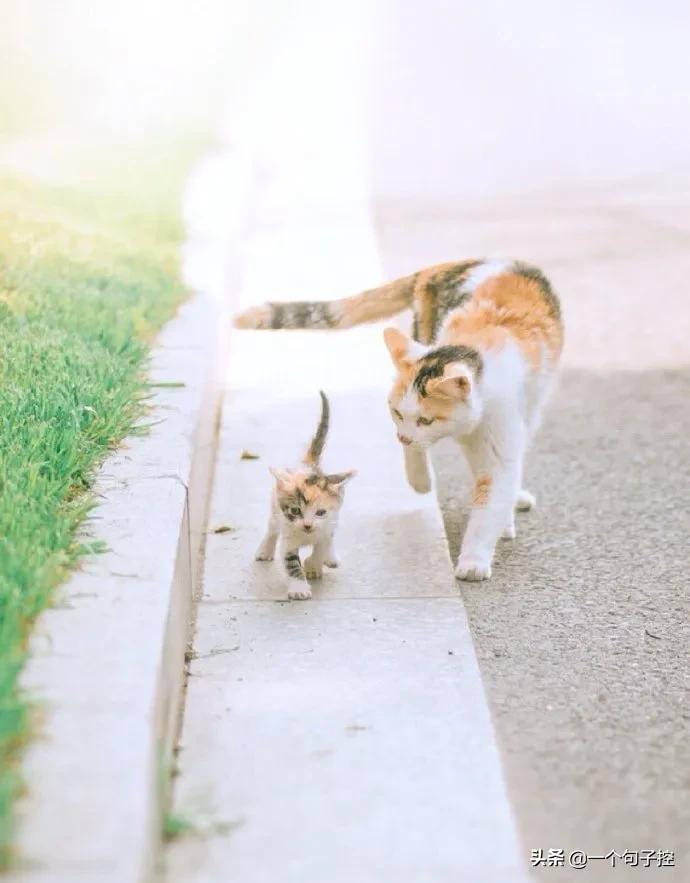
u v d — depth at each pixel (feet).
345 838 11.60
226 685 14.58
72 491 15.84
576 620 16.57
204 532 19.25
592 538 19.39
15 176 34.76
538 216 42.06
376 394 25.34
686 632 16.25
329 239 37.91
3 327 20.88
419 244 37.86
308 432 23.32
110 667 11.77
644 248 37.52
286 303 21.33
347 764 12.89
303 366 27.07
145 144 45.11
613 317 30.96
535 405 19.15
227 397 25.16
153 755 11.02
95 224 31.01
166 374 20.77
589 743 13.53
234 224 33.27
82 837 9.63
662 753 13.37
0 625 12.07
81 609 12.84
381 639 15.87
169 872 11.03
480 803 12.25
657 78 78.95
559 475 22.03
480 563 17.81
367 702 14.20
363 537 19.13
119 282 25.41
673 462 22.47
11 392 17.62
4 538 13.46
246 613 16.60
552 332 19.29
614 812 12.32
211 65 76.43
